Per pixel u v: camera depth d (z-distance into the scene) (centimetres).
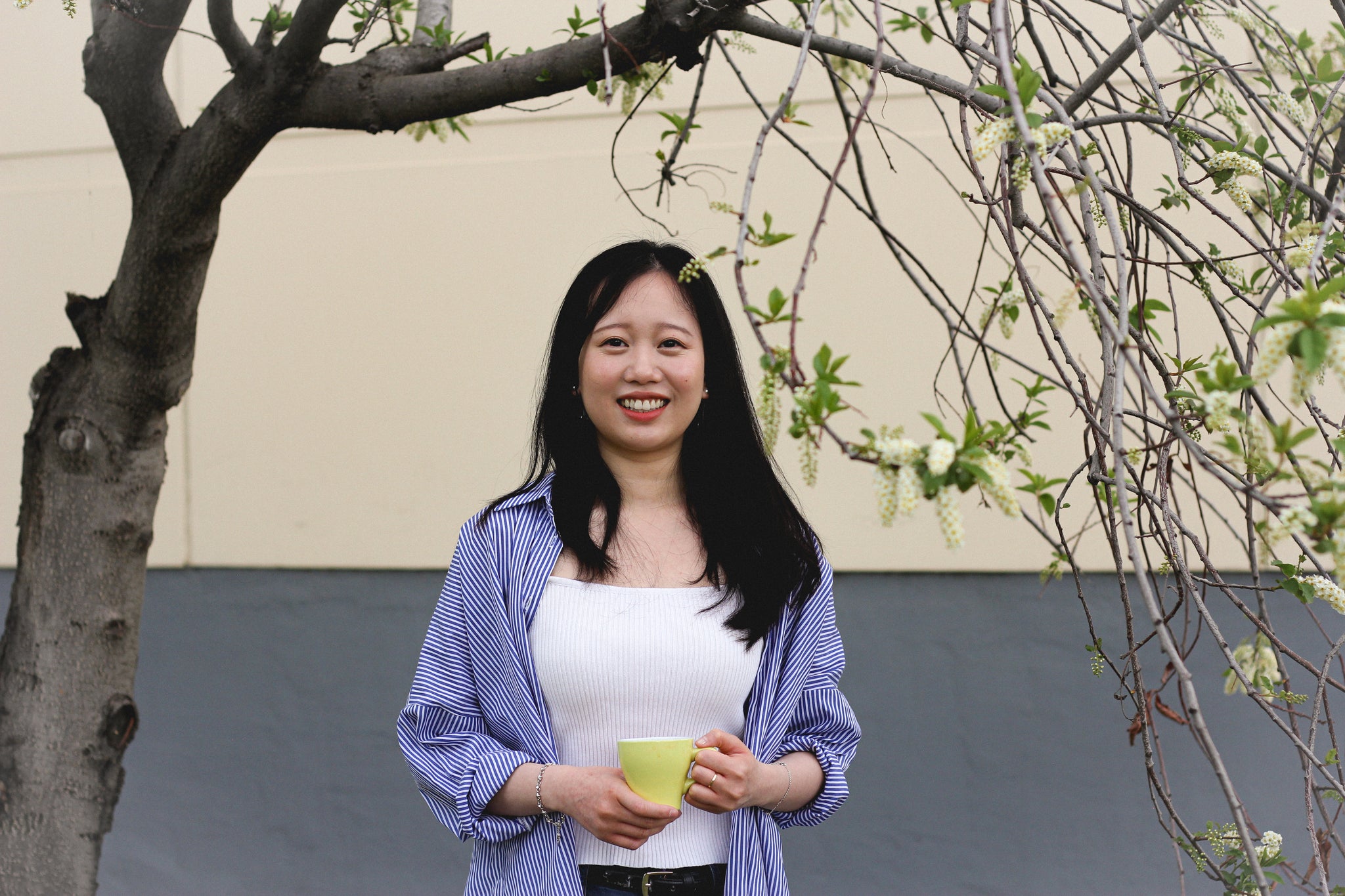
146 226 186
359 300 361
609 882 153
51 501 194
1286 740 307
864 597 332
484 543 167
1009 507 100
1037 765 321
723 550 167
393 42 218
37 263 374
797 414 108
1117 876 315
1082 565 320
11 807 190
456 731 164
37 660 192
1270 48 166
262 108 181
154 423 200
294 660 356
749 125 342
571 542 165
